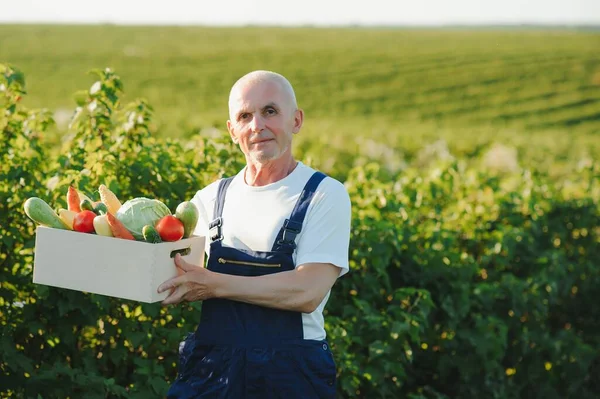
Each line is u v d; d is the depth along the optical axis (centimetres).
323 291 257
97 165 364
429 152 1565
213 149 429
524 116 3431
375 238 438
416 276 467
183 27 5994
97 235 251
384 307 450
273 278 253
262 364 254
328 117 3334
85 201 267
